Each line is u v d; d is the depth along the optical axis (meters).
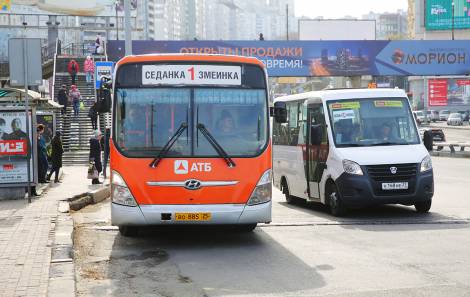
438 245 10.61
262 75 11.20
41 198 16.94
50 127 27.02
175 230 12.85
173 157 10.68
